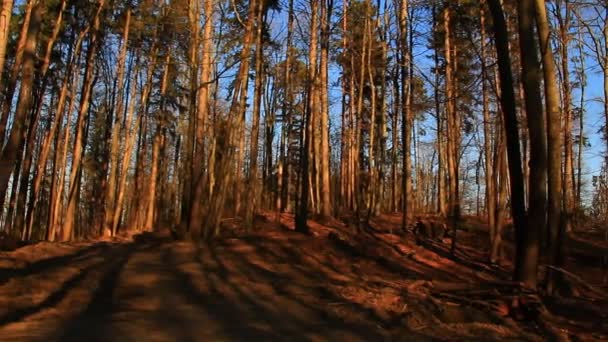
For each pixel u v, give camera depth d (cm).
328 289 1213
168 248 1894
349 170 3269
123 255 1734
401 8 2395
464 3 2086
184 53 2653
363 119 3666
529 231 1136
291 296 1162
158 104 3741
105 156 3806
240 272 1446
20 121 1227
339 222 2738
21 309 927
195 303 1057
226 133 2294
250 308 1025
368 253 1912
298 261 1672
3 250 1848
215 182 2252
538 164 1138
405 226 2547
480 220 3238
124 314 931
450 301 1120
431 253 2130
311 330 863
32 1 1992
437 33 2438
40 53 2836
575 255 2412
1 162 1191
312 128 2830
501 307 1059
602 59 1983
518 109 2205
